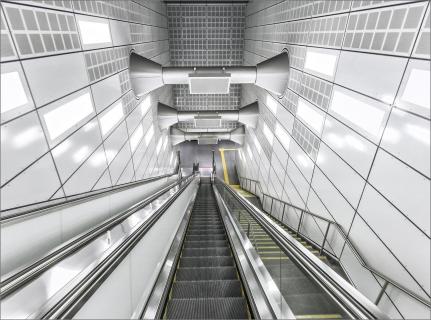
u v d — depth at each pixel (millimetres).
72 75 3275
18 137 2312
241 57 11430
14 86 2279
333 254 4230
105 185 4309
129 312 2146
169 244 3604
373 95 3041
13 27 2295
